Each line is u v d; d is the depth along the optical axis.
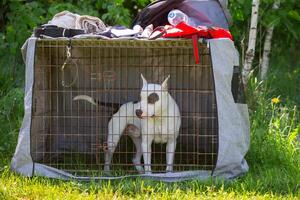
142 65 5.85
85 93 5.88
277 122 6.04
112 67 5.84
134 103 5.41
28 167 4.95
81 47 5.55
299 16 8.20
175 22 5.55
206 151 5.67
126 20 7.53
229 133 4.84
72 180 4.83
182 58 5.73
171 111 5.16
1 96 6.93
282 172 5.09
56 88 5.77
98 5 7.83
